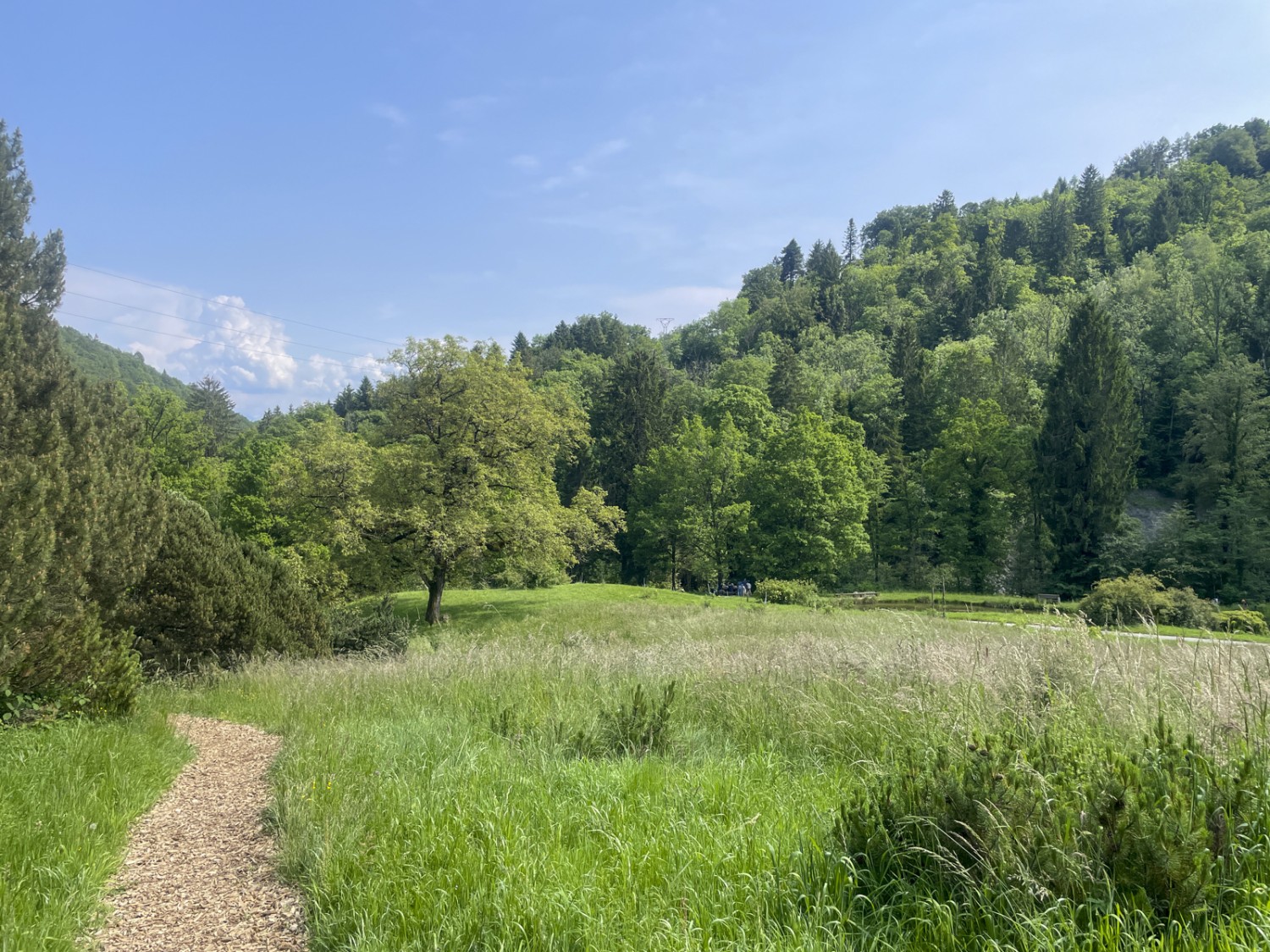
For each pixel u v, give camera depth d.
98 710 8.28
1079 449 53.38
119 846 4.72
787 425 71.06
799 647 10.61
